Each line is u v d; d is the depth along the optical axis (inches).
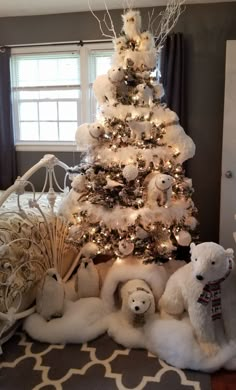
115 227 87.4
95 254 91.9
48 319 84.4
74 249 106.5
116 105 89.7
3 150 143.9
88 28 134.1
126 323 83.8
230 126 121.9
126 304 83.3
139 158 87.1
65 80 141.4
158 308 85.7
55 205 111.4
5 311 76.8
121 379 69.5
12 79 144.0
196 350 71.9
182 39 125.0
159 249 89.1
